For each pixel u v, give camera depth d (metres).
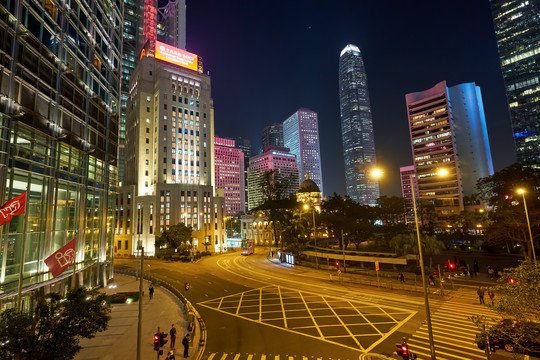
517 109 125.31
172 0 161.88
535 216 39.03
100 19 38.41
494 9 135.62
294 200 81.88
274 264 59.28
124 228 84.50
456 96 140.88
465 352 18.02
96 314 14.95
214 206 93.06
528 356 16.44
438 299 29.97
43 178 26.27
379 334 21.22
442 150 132.75
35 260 24.80
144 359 18.31
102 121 38.47
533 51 123.19
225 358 18.22
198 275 48.69
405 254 45.41
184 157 93.12
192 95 97.88
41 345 12.55
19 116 22.83
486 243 56.03
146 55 98.06
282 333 22.02
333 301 30.28
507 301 14.02
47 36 27.05
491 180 51.38
